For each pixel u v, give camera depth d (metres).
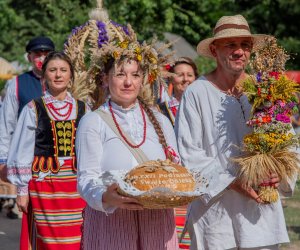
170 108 7.37
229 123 5.22
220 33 5.23
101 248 4.42
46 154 6.66
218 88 5.30
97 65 4.63
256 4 31.14
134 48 4.51
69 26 17.23
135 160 4.42
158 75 4.87
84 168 4.40
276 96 5.09
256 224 5.21
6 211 11.09
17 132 6.64
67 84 6.76
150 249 4.44
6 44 31.38
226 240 5.22
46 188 6.63
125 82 4.47
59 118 6.69
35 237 6.72
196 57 19.59
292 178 5.25
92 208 4.50
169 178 4.14
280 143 5.08
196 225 5.31
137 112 4.58
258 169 5.05
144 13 16.83
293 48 28.95
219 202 5.22
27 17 31.77
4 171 7.30
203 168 5.02
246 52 5.29
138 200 4.07
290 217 10.26
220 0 21.11
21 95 7.66
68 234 6.64
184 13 19.23
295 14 30.81
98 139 4.43
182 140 5.27
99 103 4.89
